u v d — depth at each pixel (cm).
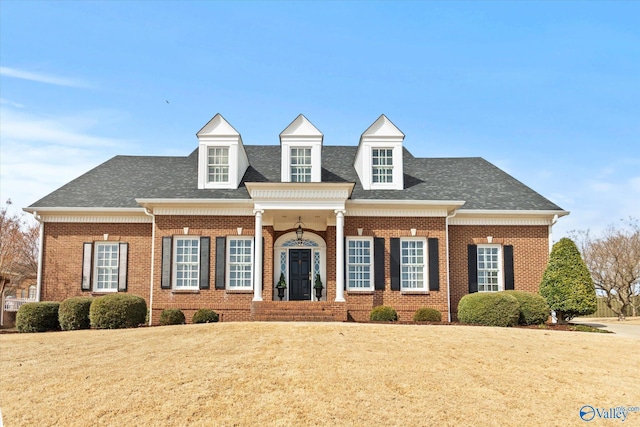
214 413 1140
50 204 2652
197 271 2541
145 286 2616
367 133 2733
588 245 4303
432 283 2534
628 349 1686
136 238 2650
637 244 3862
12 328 2589
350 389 1263
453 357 1530
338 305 2383
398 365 1437
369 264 2556
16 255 4250
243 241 2564
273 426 1090
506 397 1248
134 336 1828
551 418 1150
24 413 1147
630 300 4019
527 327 2223
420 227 2578
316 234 2695
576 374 1415
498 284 2650
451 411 1166
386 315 2381
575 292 2355
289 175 2598
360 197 2609
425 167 3006
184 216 2558
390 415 1141
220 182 2675
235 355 1516
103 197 2709
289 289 2656
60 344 1747
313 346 1606
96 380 1329
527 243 2672
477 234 2672
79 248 2636
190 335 1794
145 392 1245
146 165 3014
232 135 2686
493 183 2870
